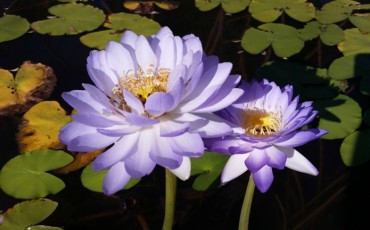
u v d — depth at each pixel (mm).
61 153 1036
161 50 872
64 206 1002
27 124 1076
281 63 1201
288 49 1226
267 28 1272
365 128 1104
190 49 871
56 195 1012
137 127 833
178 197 1025
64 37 1251
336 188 1037
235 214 1005
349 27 1299
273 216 1004
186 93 830
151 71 871
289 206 1017
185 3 1385
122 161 830
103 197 1017
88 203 1008
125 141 831
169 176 900
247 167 842
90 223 989
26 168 1016
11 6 1347
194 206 1015
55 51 1220
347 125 1094
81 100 849
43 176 1008
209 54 1230
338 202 1019
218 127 829
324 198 1025
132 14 1298
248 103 903
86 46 1229
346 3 1371
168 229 939
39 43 1235
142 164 818
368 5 1353
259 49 1229
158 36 887
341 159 1068
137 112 831
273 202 1021
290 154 869
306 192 1034
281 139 847
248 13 1338
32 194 989
